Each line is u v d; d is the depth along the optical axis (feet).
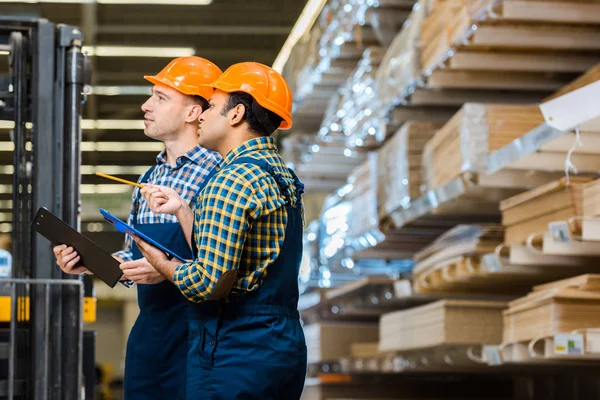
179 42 46.73
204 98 12.36
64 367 12.16
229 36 46.70
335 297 29.07
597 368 20.79
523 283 19.84
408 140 20.98
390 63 22.29
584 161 15.20
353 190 26.96
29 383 12.16
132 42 46.32
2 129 55.31
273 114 10.35
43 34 12.69
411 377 31.07
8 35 12.75
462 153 17.10
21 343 12.36
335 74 28.30
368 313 29.91
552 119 13.09
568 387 25.21
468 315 19.16
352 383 30.83
